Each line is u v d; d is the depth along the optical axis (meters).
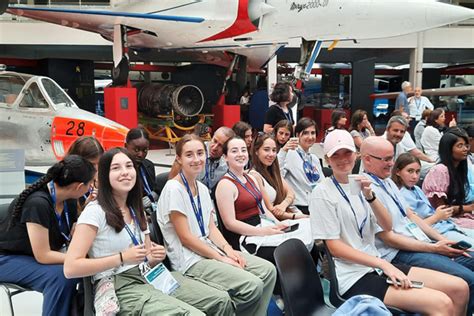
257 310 2.65
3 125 6.41
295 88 10.47
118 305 2.11
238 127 4.38
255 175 3.57
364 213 2.49
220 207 3.16
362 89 13.94
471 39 12.95
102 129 6.36
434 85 17.05
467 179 3.54
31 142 6.44
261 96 11.96
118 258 2.12
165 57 13.66
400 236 2.77
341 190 2.47
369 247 2.54
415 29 9.61
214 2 9.50
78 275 2.06
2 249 2.42
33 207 2.31
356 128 5.89
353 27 9.61
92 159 2.80
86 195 2.96
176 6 9.66
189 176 2.78
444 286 2.37
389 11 9.30
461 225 3.36
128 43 11.60
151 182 3.79
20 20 11.96
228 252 2.79
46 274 2.29
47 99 6.40
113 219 2.19
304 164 4.05
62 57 12.54
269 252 3.04
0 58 12.26
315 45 10.27
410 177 3.24
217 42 10.48
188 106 11.82
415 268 2.53
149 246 2.39
